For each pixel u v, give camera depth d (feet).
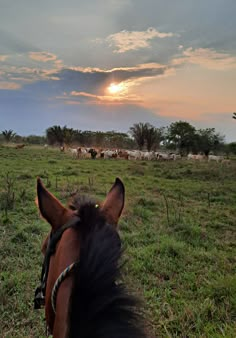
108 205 5.09
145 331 3.66
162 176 55.06
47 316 4.55
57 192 32.68
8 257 17.75
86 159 88.28
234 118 69.67
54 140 159.33
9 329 11.80
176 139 159.12
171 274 16.53
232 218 28.22
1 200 27.68
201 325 11.93
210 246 20.94
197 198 36.65
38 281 15.23
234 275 16.10
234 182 49.70
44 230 21.77
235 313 12.93
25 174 43.32
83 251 3.88
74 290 3.65
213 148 158.30
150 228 23.68
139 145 143.02
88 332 3.46
